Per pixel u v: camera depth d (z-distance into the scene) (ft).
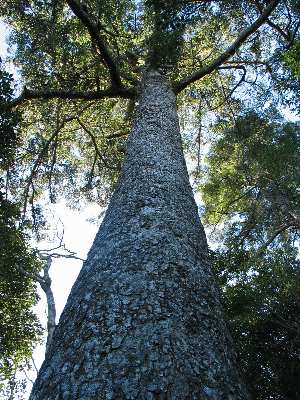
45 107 39.27
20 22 35.17
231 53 34.60
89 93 32.42
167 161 17.01
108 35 36.14
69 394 6.72
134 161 17.06
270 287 23.54
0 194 24.49
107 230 12.30
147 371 6.88
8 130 23.48
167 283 9.30
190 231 12.44
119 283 9.29
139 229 11.54
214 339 8.34
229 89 45.65
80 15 28.32
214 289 10.46
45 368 7.82
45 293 36.35
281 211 41.37
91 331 7.98
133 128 21.79
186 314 8.56
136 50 37.01
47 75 34.91
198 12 31.48
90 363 7.20
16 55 34.71
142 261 10.02
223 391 7.09
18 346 28.81
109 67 30.68
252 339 21.84
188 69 40.50
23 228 27.99
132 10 35.96
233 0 34.35
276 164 40.70
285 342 21.47
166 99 25.70
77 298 9.52
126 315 8.23
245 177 47.03
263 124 44.16
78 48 33.22
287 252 26.84
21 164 40.29
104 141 46.55
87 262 11.25
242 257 25.91
